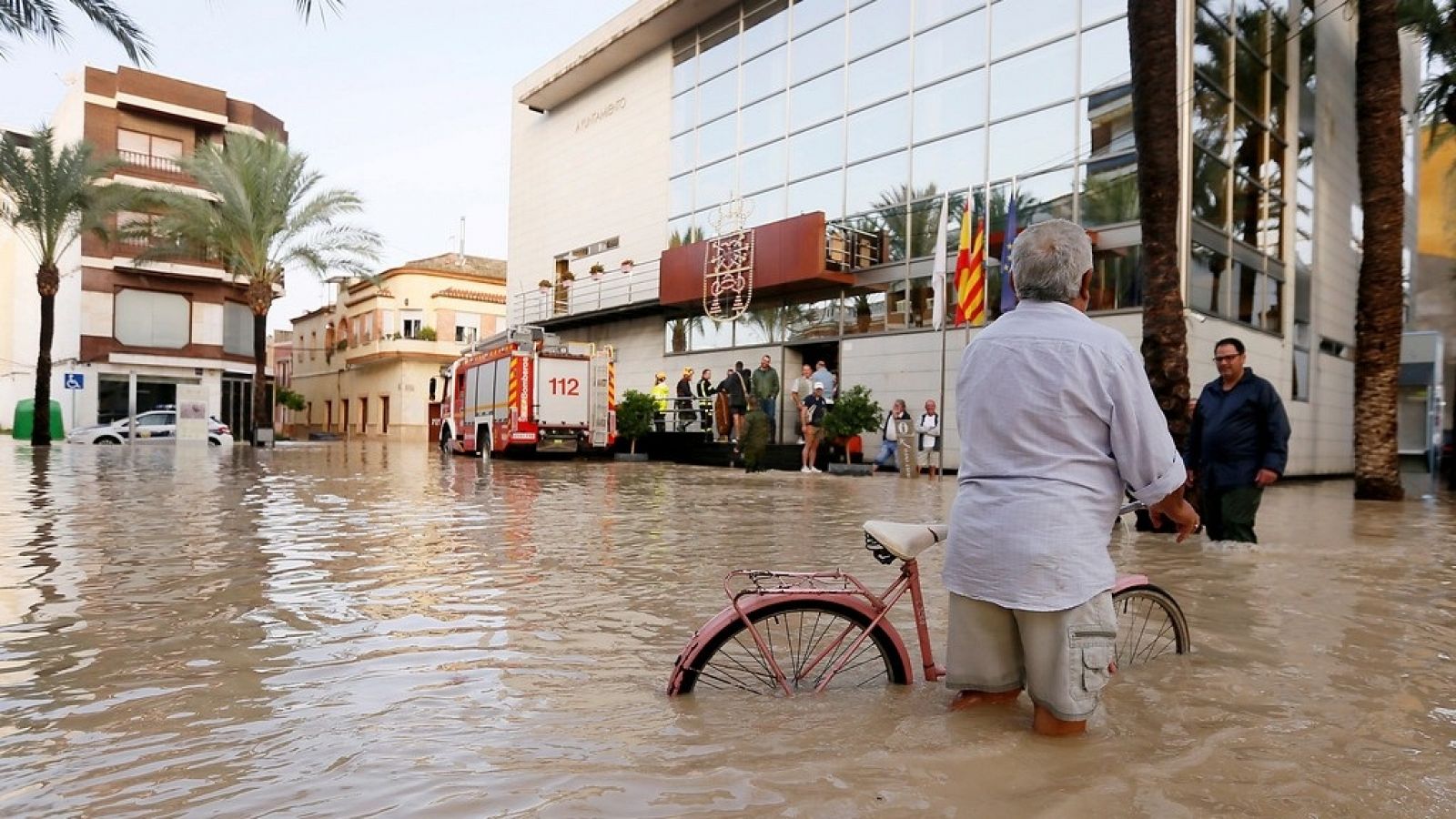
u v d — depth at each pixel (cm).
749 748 273
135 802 236
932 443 1708
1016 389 281
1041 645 277
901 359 1980
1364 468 1350
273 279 3203
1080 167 1700
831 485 1460
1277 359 1914
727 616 330
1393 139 1310
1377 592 547
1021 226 1791
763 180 2408
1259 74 1866
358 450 2919
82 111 3644
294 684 346
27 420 3294
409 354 4688
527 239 3409
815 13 2258
